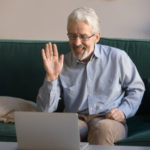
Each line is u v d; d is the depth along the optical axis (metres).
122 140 2.03
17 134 1.56
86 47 2.23
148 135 2.02
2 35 3.74
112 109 2.20
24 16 3.70
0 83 2.79
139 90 2.34
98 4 3.57
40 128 1.52
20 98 2.73
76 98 2.35
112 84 2.31
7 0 3.70
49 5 3.65
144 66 2.66
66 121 1.49
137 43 2.70
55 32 3.68
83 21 2.19
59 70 2.18
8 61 2.78
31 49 2.79
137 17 3.54
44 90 2.23
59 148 1.53
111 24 3.58
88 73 2.34
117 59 2.34
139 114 2.59
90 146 1.60
